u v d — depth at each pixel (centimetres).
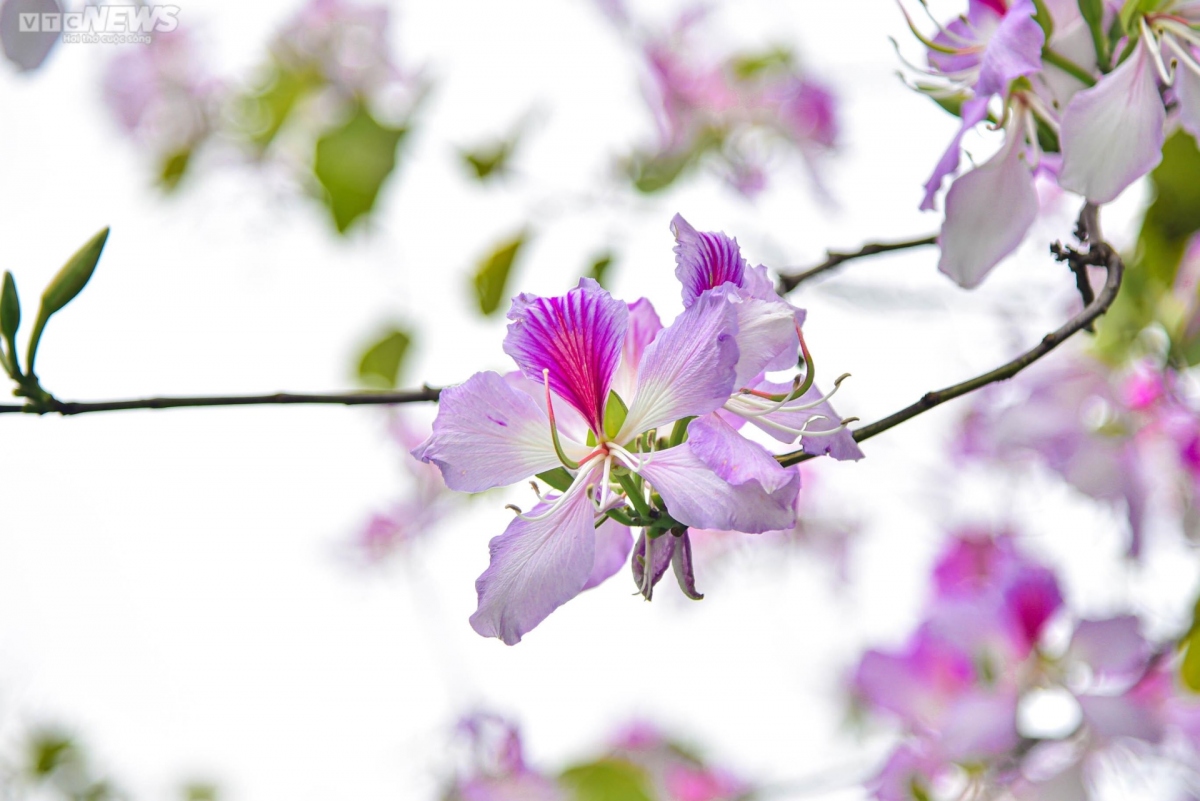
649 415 106
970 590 131
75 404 114
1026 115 116
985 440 143
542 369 107
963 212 116
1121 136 112
